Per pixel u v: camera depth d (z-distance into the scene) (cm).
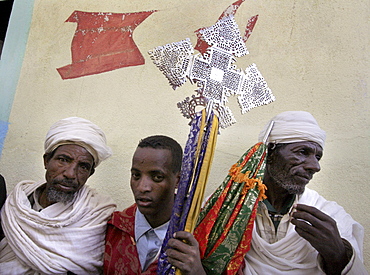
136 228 189
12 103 313
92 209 200
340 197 222
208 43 194
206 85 187
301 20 257
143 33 291
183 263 147
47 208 195
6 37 325
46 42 319
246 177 176
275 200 192
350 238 175
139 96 279
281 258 174
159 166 175
